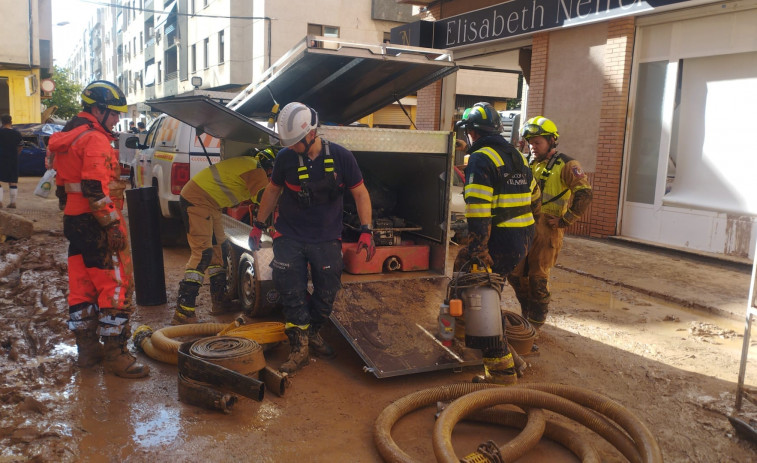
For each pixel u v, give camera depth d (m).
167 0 41.75
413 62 5.13
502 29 12.13
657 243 9.14
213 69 33.25
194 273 5.02
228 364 3.63
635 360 4.59
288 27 27.95
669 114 9.06
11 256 6.94
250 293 5.16
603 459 3.14
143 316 5.30
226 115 4.79
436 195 5.19
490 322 3.69
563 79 10.86
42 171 19.44
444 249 5.11
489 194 3.72
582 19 10.13
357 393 3.86
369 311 4.48
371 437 3.31
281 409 3.61
